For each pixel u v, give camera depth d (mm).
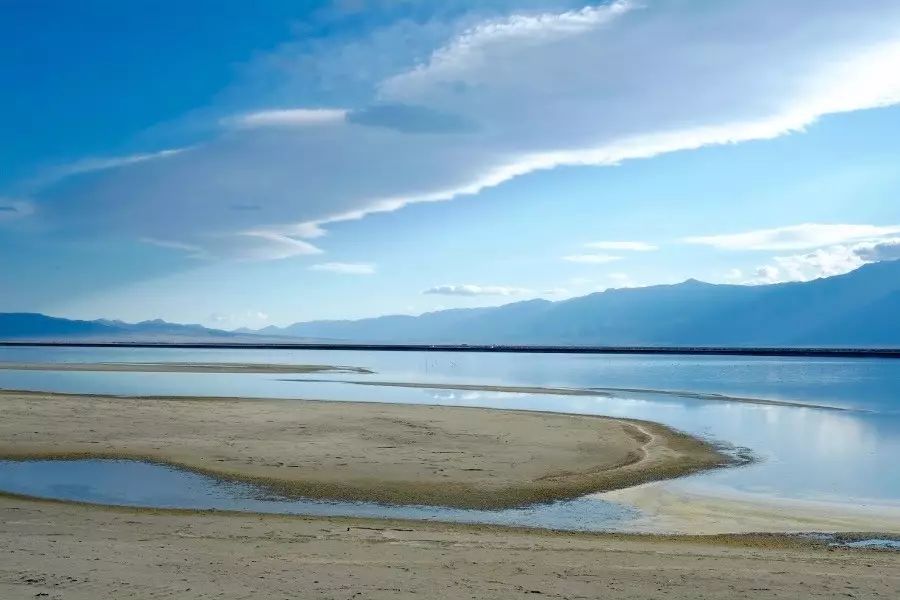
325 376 74938
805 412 40719
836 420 36719
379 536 13914
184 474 20344
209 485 19109
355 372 85562
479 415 34781
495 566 11648
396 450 24406
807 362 135875
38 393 42531
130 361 107438
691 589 10414
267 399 41594
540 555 12609
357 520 15695
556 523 16188
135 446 24359
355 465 21734
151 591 9398
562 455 24344
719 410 41781
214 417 32312
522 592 10023
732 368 105875
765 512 17531
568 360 143750
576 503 18156
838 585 10789
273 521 15211
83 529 13867
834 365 119062
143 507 16578
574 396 50906
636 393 54062
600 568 11688
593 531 15531
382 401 44812
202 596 9258
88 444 24562
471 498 18281
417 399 46656
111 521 14789
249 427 29266
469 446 25562
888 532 15766
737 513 17406
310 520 15453
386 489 18891
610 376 80688
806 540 15102
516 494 18781
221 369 84625
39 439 25250
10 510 15719
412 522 15766
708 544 14516
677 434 30453
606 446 26391
